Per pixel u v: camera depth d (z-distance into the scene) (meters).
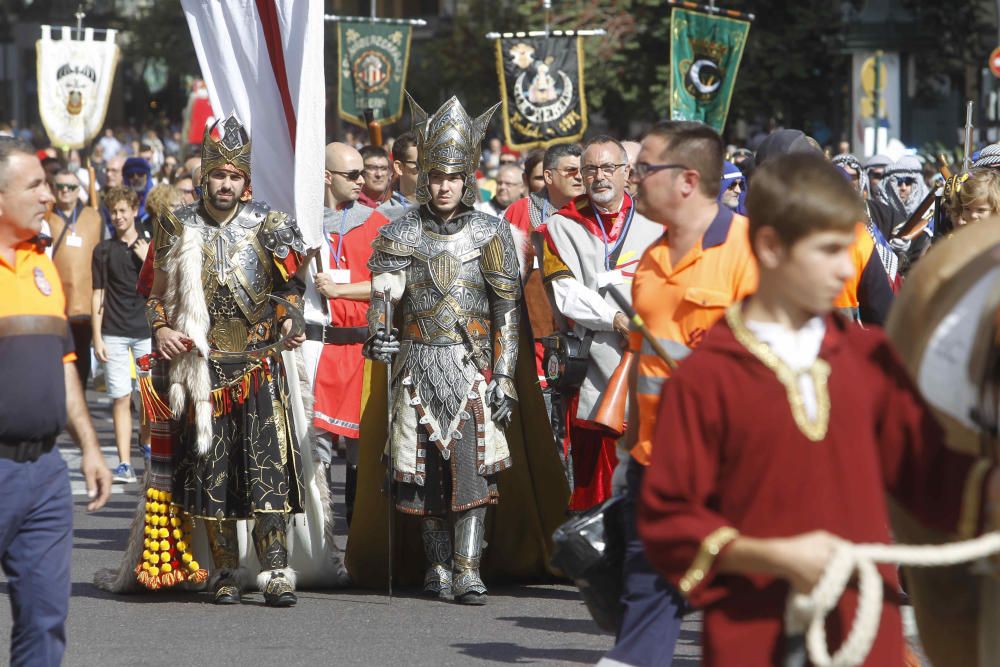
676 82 44.81
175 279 17.91
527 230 23.22
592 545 12.16
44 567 12.02
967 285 9.23
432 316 18.30
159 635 16.97
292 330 18.16
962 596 9.83
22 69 125.88
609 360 17.91
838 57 71.56
